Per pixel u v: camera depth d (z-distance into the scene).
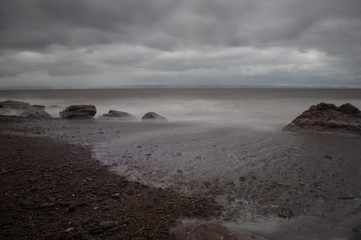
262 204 6.15
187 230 4.43
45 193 6.41
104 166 9.02
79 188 6.86
